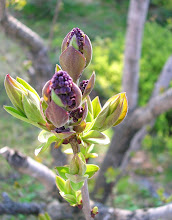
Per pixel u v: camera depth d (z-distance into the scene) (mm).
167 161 766
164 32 891
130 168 723
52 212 319
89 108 139
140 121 409
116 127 442
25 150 514
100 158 562
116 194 545
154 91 473
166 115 802
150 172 713
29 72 393
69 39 121
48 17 741
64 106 106
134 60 420
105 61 829
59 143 126
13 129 584
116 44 922
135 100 444
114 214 273
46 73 373
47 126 120
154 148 816
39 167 283
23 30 340
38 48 358
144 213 266
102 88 808
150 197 573
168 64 470
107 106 123
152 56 822
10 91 123
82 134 126
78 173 121
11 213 320
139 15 393
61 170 135
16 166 274
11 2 312
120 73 810
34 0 784
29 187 452
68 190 143
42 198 414
